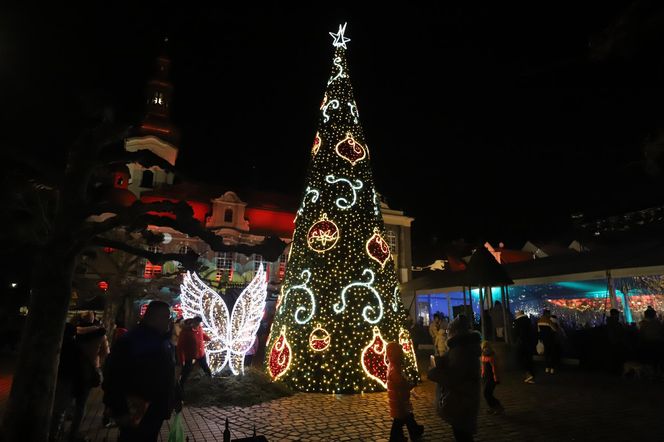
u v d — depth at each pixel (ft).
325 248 32.09
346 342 29.17
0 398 27.94
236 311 35.70
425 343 66.03
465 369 13.32
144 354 10.58
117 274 51.52
